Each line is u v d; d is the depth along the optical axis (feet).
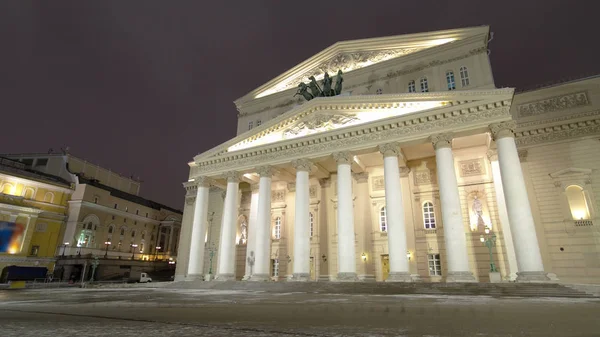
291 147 115.34
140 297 64.18
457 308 41.68
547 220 100.42
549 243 98.53
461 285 74.33
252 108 170.91
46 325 25.68
